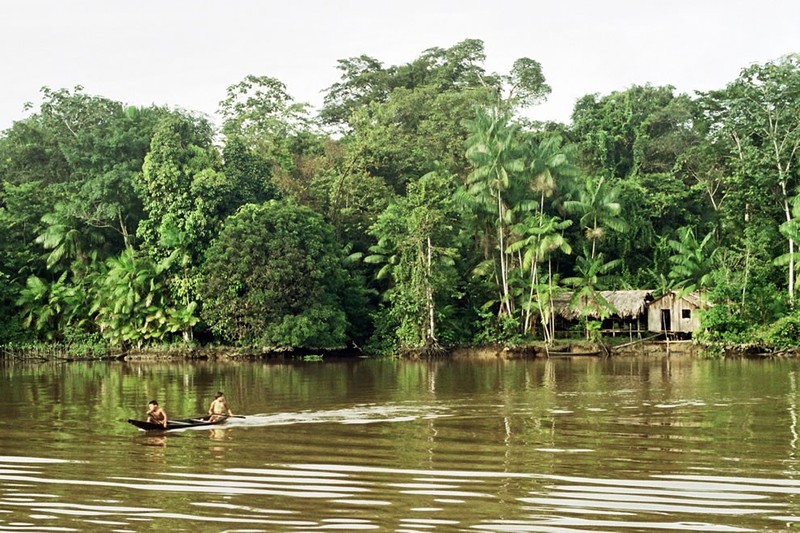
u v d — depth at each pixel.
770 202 66.50
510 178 68.12
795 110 65.69
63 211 69.62
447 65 98.50
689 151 78.81
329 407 33.47
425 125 84.50
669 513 17.81
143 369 55.09
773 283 62.62
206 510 18.20
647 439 25.86
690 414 30.86
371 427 28.41
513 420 29.78
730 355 59.16
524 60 93.69
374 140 78.88
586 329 64.50
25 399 37.59
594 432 27.19
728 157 73.56
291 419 30.20
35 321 68.56
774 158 65.81
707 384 40.66
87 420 30.80
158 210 65.12
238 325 61.53
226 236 61.69
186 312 62.78
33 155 79.88
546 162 68.75
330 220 73.69
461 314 67.44
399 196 75.38
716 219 75.06
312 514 17.88
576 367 52.38
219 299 61.09
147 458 23.44
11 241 71.50
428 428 28.14
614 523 17.19
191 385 43.38
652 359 58.19
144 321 64.44
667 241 71.75
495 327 64.94
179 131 67.94
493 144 67.31
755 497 19.02
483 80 96.94
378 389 40.22
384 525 17.14
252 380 45.88
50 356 64.31
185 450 24.53
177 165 65.25
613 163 81.50
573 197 70.69
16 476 21.31
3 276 68.31
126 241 69.81
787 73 66.62
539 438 26.16
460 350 63.78
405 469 21.86
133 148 73.56
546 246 64.06
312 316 61.31
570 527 16.95
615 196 68.62
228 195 65.50
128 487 20.16
